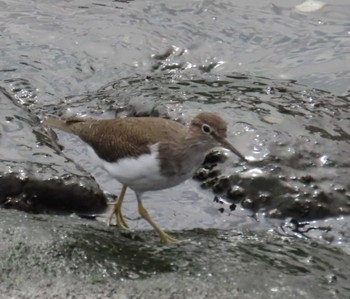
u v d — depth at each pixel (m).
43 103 15.40
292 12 18.61
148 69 16.66
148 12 18.47
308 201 12.11
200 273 9.45
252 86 15.34
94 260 9.55
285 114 13.80
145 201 12.59
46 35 17.53
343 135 13.30
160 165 10.54
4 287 9.05
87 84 16.11
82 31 17.66
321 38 17.69
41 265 9.37
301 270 9.74
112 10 18.48
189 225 12.02
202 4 18.83
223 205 12.41
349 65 16.62
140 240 10.42
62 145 13.92
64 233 9.95
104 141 10.92
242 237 10.89
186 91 15.02
